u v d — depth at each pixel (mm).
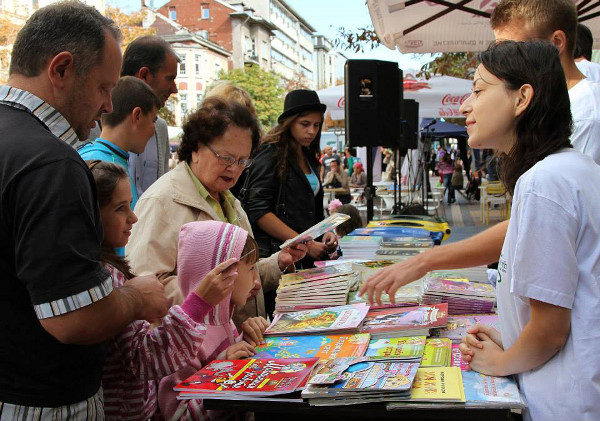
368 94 4949
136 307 1492
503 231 1798
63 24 1421
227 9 67375
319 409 1451
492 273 2525
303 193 3584
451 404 1364
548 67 1460
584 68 2791
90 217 1336
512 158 1514
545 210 1349
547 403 1387
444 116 9297
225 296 1742
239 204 2730
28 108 1384
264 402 1482
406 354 1674
